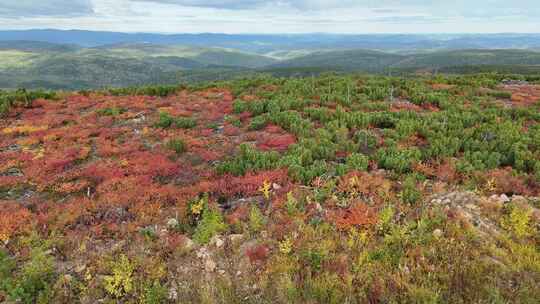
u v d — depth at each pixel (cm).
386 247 707
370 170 1137
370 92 2339
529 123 1683
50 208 964
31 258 741
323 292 595
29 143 1561
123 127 1778
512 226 773
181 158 1341
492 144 1283
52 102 2411
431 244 716
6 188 1134
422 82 2844
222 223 821
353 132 1548
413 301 571
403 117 1708
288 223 809
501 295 572
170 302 624
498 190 956
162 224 869
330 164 1174
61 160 1299
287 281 621
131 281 661
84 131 1670
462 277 616
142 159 1294
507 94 2350
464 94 2364
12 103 2261
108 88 3044
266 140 1438
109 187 1073
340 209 864
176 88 2906
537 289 580
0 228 831
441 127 1497
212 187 1020
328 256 688
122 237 819
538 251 709
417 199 888
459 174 1063
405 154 1184
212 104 2239
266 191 945
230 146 1446
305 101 2066
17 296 630
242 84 2897
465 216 803
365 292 603
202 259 722
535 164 1084
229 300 602
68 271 703
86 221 892
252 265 688
